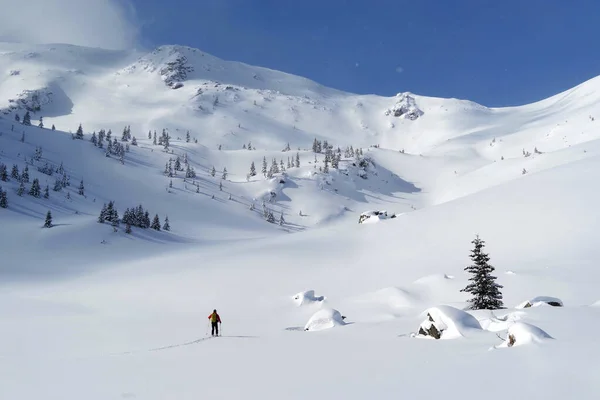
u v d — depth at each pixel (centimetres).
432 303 3672
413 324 1972
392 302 3809
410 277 5244
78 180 19175
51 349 2252
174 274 6494
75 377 1091
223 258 7631
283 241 9112
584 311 1583
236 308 4209
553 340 1046
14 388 988
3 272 7325
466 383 800
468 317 1550
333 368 1060
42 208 13512
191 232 16112
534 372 812
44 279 6844
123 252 9906
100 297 5091
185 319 3541
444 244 6594
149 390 935
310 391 856
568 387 714
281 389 887
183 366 1204
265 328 2952
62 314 4103
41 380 1065
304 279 5669
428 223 7925
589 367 801
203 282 5753
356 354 1245
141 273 6894
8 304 4612
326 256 7125
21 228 10638
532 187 8038
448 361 1005
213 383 977
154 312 4178
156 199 19762
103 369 1192
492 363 919
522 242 5816
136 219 12438
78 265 8338
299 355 1305
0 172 15012
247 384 950
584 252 4862
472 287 3120
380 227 8644
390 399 756
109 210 12294
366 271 5884
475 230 6869
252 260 7162
